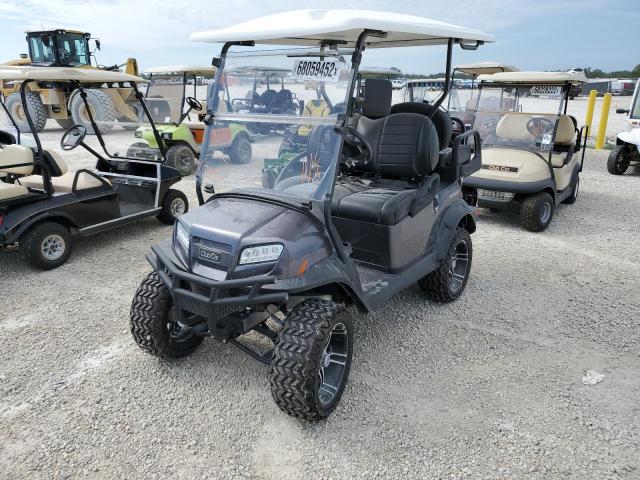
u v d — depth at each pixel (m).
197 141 8.55
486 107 6.15
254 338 3.17
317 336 2.25
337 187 3.52
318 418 2.36
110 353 3.04
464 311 3.62
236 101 2.72
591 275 4.28
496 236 5.36
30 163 4.20
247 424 2.45
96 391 2.68
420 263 3.34
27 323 3.40
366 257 3.21
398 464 2.20
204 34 2.69
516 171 5.34
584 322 3.46
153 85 8.41
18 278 4.16
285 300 2.19
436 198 3.51
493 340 3.23
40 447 2.29
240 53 2.69
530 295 3.89
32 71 4.11
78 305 3.68
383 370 2.90
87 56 13.32
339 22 2.26
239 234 2.25
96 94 7.34
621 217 6.09
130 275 4.25
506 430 2.41
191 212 2.56
